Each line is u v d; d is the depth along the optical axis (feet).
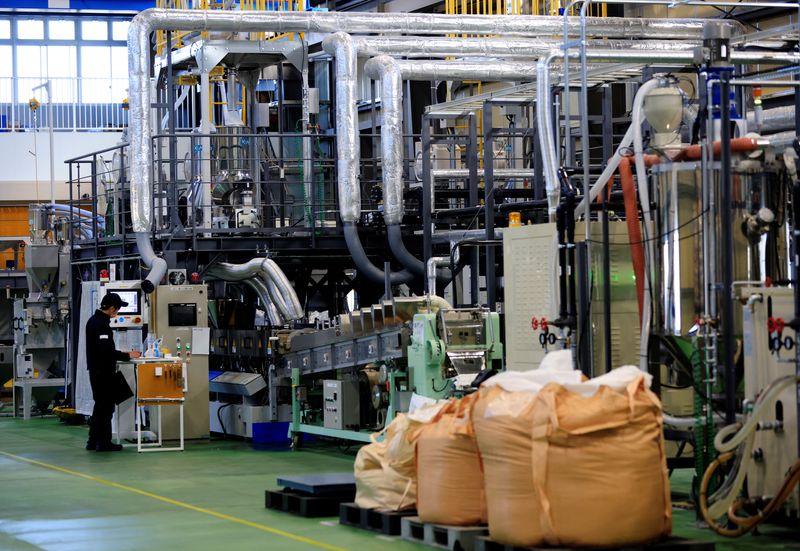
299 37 75.82
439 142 79.71
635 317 38.86
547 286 41.32
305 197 73.92
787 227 34.76
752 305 32.22
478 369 46.73
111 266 72.79
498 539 28.60
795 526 33.09
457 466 30.68
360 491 34.81
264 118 75.87
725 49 33.01
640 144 34.78
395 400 49.34
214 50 71.51
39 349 77.92
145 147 64.95
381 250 71.15
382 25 69.15
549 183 40.29
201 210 71.41
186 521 36.01
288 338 58.29
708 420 32.68
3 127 127.03
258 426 58.80
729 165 32.24
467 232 64.90
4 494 42.45
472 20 69.56
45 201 122.42
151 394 55.88
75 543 32.65
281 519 36.22
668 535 28.63
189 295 60.70
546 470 27.32
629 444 27.61
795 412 31.94
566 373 29.63
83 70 131.13
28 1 129.59
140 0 131.75
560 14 74.74
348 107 66.23
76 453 55.83
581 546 27.30
